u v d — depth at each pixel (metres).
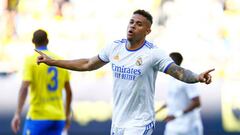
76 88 42.00
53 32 44.12
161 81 41.56
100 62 19.89
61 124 27.16
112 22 44.41
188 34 44.16
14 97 41.62
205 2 44.69
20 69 42.62
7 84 41.88
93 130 41.59
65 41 44.16
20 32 43.69
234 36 44.09
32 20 43.94
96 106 41.88
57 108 27.00
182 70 18.38
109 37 44.28
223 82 42.47
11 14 43.78
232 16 44.56
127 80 19.02
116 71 19.19
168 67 18.58
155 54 18.78
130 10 44.41
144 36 19.02
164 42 43.94
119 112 19.27
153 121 19.28
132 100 19.06
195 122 31.92
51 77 26.62
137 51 19.00
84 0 44.59
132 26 18.92
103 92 42.09
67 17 44.28
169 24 44.16
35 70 26.31
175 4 44.16
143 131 18.95
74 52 44.16
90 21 44.34
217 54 43.91
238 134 41.50
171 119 31.78
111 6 44.50
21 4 43.91
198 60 43.91
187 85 31.08
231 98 41.97
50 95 26.73
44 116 26.66
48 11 44.19
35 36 26.27
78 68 20.06
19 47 43.41
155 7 44.19
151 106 19.25
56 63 19.91
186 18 44.62
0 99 41.50
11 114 41.34
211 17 44.56
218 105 41.81
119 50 19.27
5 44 43.38
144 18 19.02
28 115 26.86
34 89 26.50
